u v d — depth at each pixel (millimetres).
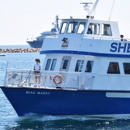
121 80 62750
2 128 60000
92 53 61750
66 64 63844
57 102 61281
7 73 61844
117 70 62656
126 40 64125
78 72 62094
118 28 65000
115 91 61906
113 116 62969
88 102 61656
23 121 62031
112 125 60406
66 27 64375
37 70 62750
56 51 64188
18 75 61844
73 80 62156
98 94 61531
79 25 63438
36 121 61781
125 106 62969
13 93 60625
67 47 63375
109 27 64438
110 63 62406
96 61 62125
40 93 60750
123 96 62562
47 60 66188
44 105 61344
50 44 65375
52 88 60594
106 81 62125
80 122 61750
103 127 59438
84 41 62406
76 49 62656
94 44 61938
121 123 61406
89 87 61969
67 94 60938
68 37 63688
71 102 61375
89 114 62219
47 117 61938
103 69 62031
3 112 71688
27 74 62125
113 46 62344
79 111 61875
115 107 62656
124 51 62969
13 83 61781
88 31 63031
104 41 61938
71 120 62125
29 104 61250
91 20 63125
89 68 62375
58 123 61156
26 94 60750
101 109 62344
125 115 63250
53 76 62812
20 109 61562
